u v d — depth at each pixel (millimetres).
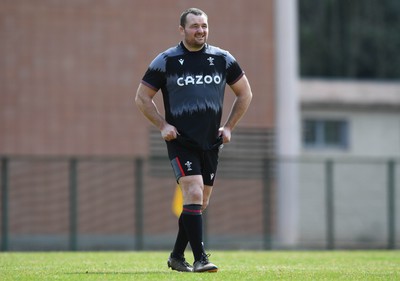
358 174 110000
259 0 97125
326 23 169125
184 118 28047
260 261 37250
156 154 93750
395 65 170500
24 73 92250
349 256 43531
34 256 40156
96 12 93750
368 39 170250
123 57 94125
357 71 168875
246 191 93625
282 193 94000
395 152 132625
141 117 93938
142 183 87000
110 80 93688
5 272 28812
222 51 28688
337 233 108438
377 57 170250
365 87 134375
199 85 28141
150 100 28359
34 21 92625
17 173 88188
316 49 167375
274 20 97500
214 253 48062
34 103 92250
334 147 130250
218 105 28344
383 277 27891
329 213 85562
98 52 93625
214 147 28406
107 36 93812
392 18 172375
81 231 88312
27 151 91750
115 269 30578
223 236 91938
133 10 94375
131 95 94062
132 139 93750
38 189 88500
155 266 32344
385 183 110125
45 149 92062
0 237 87812
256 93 96625
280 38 97375
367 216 109125
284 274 28250
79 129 92750
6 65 92000
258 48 96938
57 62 92812
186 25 28094
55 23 92938
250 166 93938
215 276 26703
